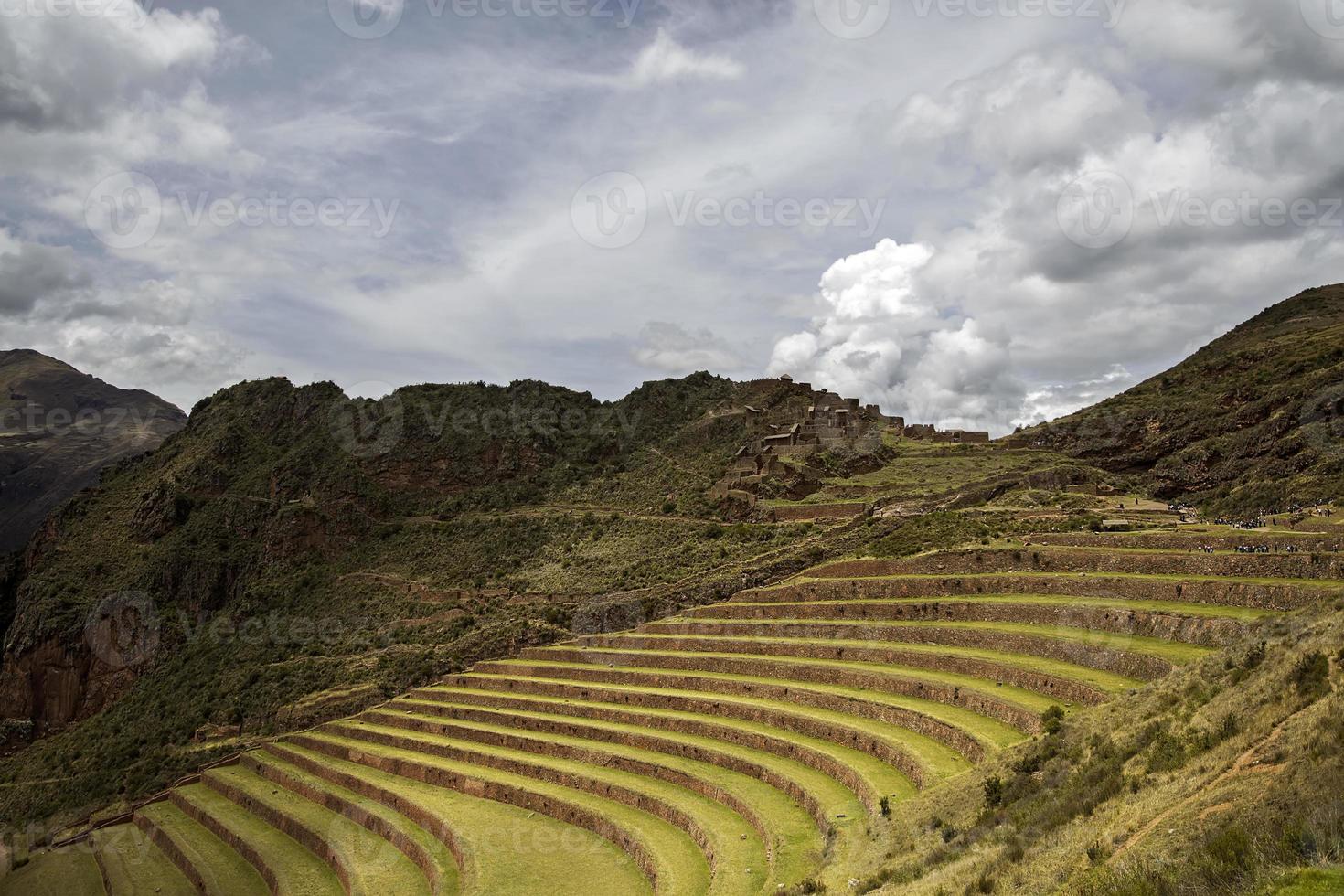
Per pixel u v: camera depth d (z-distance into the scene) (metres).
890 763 56.38
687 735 73.50
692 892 49.50
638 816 63.00
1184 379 157.12
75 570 152.62
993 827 39.44
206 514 159.88
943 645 72.38
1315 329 164.62
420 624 125.81
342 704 110.88
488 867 59.44
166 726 119.88
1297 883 23.33
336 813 84.12
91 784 112.38
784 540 115.62
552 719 84.81
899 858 41.94
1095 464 145.00
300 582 148.00
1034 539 88.12
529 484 167.12
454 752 86.06
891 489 126.38
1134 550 75.44
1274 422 123.31
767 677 78.88
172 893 79.69
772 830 52.00
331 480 164.38
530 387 189.38
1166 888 26.08
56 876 89.69
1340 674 34.53
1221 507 111.88
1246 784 30.80
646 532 135.12
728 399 179.38
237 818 89.50
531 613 119.00
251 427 182.62
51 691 135.75
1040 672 59.00
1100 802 36.66
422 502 167.38
